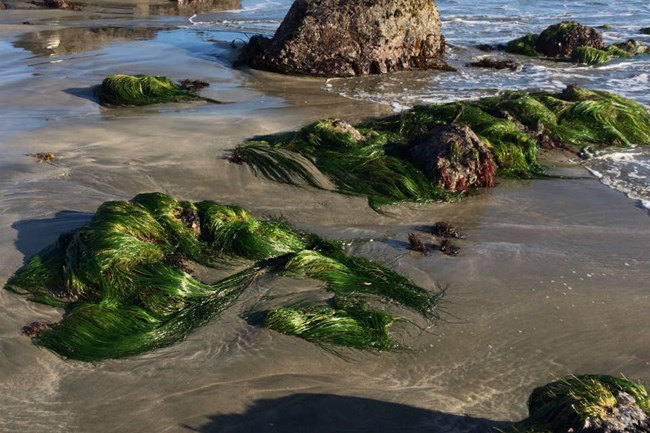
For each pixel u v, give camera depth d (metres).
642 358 5.52
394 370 5.28
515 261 6.28
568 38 11.52
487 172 7.30
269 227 6.33
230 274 6.08
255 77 9.98
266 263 6.13
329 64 10.19
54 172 7.02
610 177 7.52
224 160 7.35
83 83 9.34
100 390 4.93
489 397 4.99
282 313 5.67
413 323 5.75
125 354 5.38
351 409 4.81
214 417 4.68
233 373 5.16
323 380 5.12
